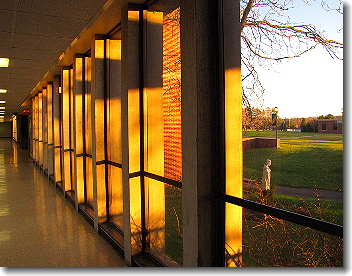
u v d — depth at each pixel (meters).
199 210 2.15
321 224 1.40
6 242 4.01
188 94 2.22
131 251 3.29
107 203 4.48
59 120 8.08
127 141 3.35
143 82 3.39
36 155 12.56
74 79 5.69
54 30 3.82
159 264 3.11
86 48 5.33
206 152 2.18
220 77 2.19
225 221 2.18
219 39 2.19
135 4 3.35
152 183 3.40
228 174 2.19
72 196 6.31
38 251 3.70
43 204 6.12
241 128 2.16
